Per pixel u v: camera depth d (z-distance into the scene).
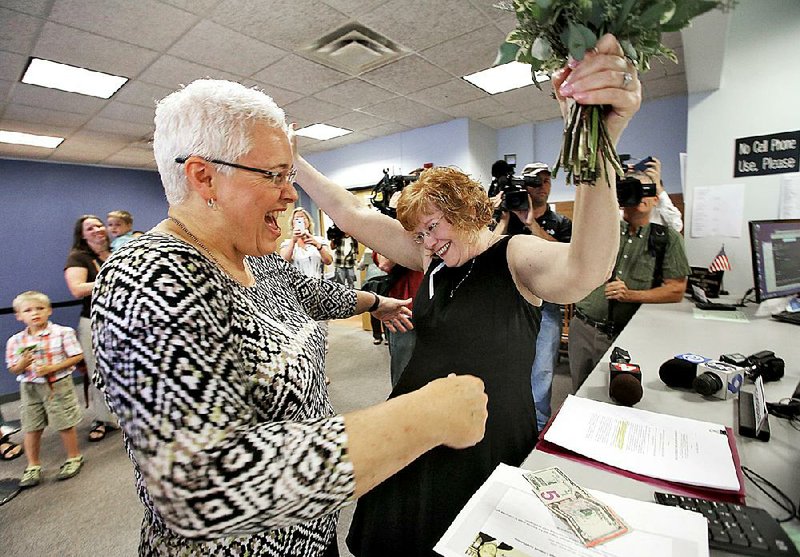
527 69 3.28
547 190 1.90
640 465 0.68
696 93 2.46
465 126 4.70
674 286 1.92
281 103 3.89
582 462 0.71
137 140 4.69
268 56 2.87
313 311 1.00
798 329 1.53
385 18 2.44
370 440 0.42
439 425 0.49
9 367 2.00
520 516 0.56
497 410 0.79
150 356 0.39
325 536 0.72
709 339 1.42
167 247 0.48
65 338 2.11
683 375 1.01
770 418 0.87
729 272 2.46
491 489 0.62
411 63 3.10
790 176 2.23
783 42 2.19
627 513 0.56
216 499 0.37
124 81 3.13
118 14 2.25
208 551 0.54
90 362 2.68
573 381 2.20
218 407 0.40
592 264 0.60
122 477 2.05
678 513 0.55
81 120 3.94
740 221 2.40
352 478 0.41
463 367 0.81
